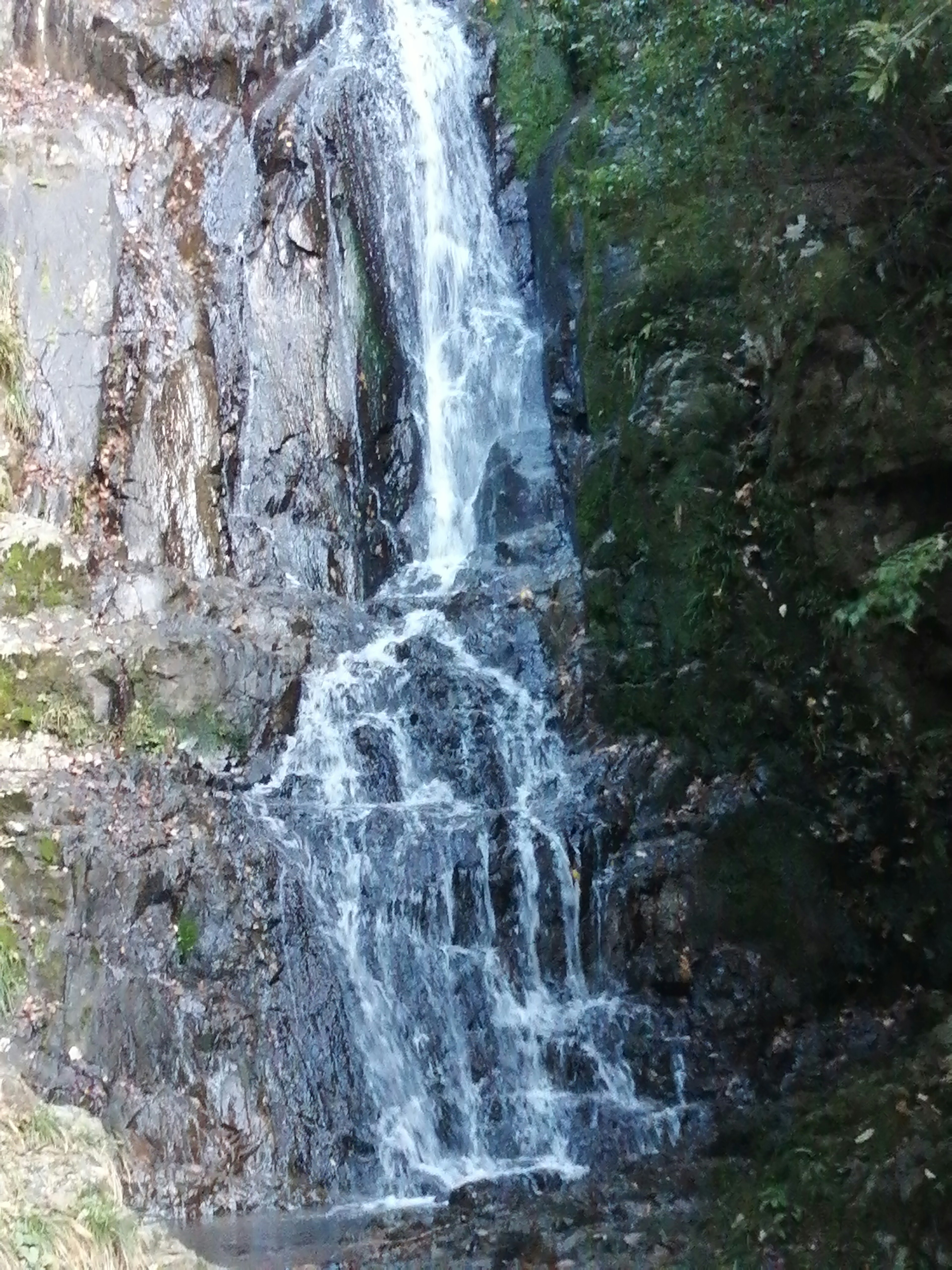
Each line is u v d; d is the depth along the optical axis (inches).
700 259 290.2
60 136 367.9
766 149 272.7
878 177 240.8
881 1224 170.9
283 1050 246.5
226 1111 235.9
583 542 319.3
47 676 277.0
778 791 256.1
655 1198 206.5
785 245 261.9
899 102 233.0
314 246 398.9
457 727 308.7
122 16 405.4
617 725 296.4
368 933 263.1
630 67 334.3
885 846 239.5
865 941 241.9
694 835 266.1
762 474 261.9
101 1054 233.3
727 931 255.1
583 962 263.7
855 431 235.8
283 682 306.3
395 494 391.2
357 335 398.0
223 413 368.5
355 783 299.0
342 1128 242.4
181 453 355.6
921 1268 161.5
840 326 241.3
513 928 263.9
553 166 382.0
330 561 371.6
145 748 281.7
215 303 378.6
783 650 255.1
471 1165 242.2
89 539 328.2
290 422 379.9
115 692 282.8
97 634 293.3
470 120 432.8
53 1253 174.4
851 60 248.2
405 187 418.6
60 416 334.3
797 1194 185.8
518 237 399.5
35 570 296.8
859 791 241.9
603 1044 252.5
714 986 253.0
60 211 351.9
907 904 236.8
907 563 217.3
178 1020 241.8
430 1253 192.4
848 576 237.3
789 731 254.7
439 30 442.3
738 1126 225.3
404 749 305.9
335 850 271.3
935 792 228.8
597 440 318.3
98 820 257.9
